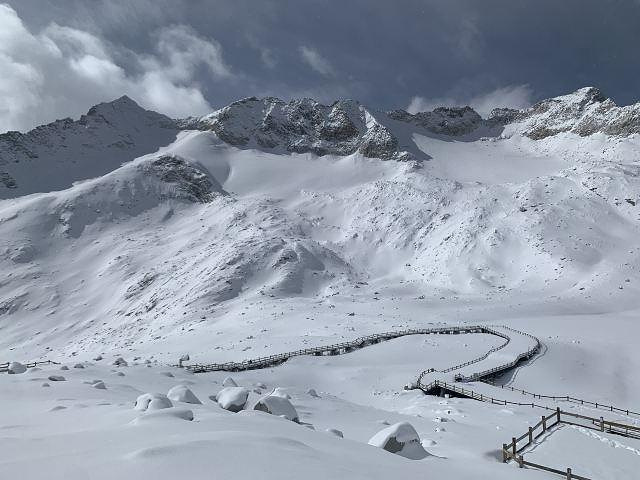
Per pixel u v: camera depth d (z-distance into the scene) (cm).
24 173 19688
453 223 12731
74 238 15025
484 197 13500
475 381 4147
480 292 9188
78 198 16500
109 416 1017
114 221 16012
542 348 5172
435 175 18238
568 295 8369
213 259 11319
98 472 527
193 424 852
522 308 7681
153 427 796
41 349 9394
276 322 7181
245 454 625
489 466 1105
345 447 894
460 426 2025
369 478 629
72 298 11956
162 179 18450
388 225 13962
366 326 6631
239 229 13825
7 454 620
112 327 9644
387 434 1041
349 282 10312
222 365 4550
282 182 19238
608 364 4756
